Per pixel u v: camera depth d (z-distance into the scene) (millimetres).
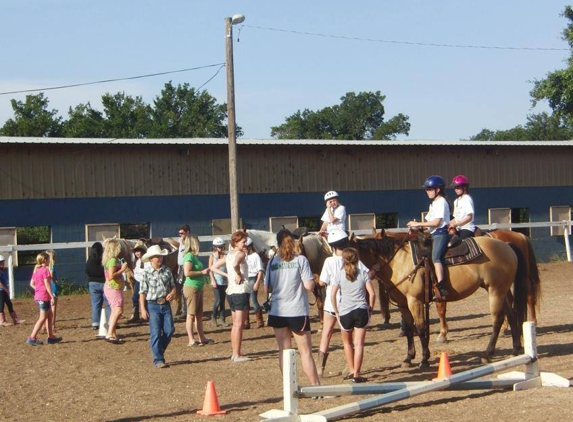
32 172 24375
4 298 17344
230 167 22375
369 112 71438
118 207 25609
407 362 11438
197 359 12906
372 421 8539
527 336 10023
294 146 28297
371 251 11305
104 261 14797
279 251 9711
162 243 17766
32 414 9383
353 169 29453
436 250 11219
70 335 15836
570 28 35844
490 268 11492
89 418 9102
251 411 9172
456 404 9227
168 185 26375
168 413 9227
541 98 35219
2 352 13914
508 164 32281
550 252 32656
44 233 36719
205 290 23203
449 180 31203
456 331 14945
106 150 25453
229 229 27094
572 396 9203
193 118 63844
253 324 16953
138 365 12484
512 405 8914
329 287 10766
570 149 33656
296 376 8484
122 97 65250
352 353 10516
